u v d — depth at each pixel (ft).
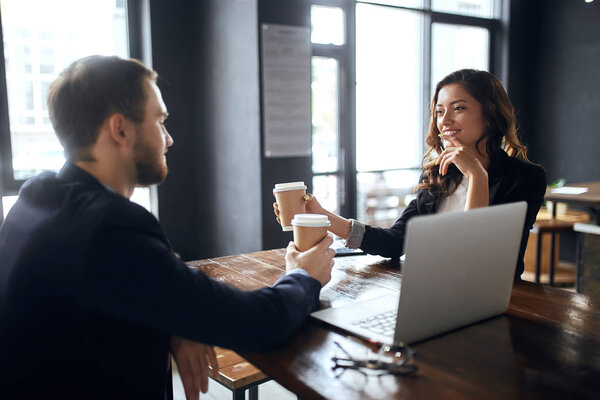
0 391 2.77
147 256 2.61
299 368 2.73
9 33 10.65
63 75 3.04
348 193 13.88
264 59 11.18
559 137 16.51
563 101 16.28
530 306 3.73
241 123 11.71
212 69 12.46
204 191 13.26
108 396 2.86
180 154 13.07
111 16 11.94
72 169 3.02
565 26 16.02
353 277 4.48
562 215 13.01
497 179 5.47
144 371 2.99
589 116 15.64
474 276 3.18
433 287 2.97
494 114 5.49
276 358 2.86
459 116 5.53
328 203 13.62
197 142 13.30
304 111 12.04
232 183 12.22
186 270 2.77
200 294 2.69
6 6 10.56
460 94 5.50
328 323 3.35
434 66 15.34
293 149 11.93
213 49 12.35
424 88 15.05
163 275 2.62
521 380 2.56
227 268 4.99
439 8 15.23
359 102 13.85
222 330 2.73
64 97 2.99
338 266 4.89
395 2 14.23
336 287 4.17
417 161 15.19
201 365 3.76
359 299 3.84
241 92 11.59
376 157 14.39
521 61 16.94
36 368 2.75
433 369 2.69
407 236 2.74
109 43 12.00
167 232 13.03
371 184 14.39
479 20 16.11
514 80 16.85
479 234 3.10
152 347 3.03
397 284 4.23
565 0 15.96
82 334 2.74
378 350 2.93
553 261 12.46
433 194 5.90
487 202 4.89
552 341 3.06
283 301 3.06
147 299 2.59
